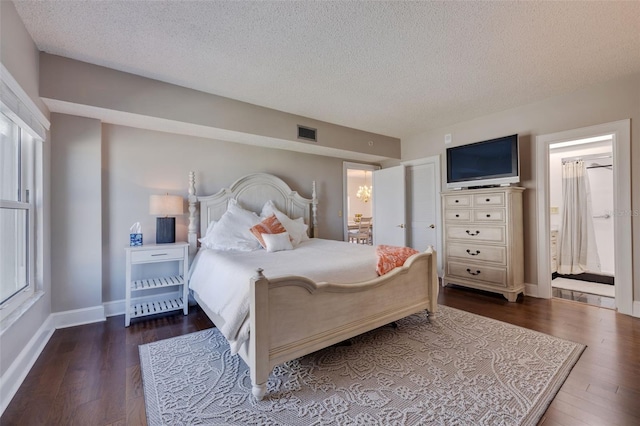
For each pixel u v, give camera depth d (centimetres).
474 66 265
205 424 149
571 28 210
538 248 358
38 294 229
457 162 414
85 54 241
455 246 402
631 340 236
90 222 287
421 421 149
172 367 204
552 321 281
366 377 189
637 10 190
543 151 350
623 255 296
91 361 212
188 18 196
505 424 145
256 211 405
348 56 246
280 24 203
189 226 345
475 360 208
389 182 514
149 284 306
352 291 220
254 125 354
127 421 151
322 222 489
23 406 162
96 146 290
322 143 420
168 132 344
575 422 147
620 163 295
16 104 183
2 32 165
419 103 356
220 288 231
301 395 172
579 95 321
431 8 188
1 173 192
